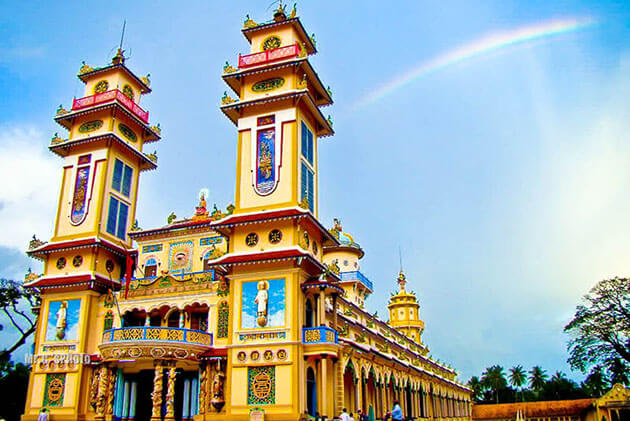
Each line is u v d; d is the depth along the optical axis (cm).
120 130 4956
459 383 9738
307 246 3694
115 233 4734
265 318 3522
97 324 4316
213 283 3944
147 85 5447
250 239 3756
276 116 4034
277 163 3900
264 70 4122
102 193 4638
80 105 4991
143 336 3666
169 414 3538
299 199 3847
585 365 6488
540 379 15050
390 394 5653
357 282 6481
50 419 4075
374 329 5772
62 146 4853
